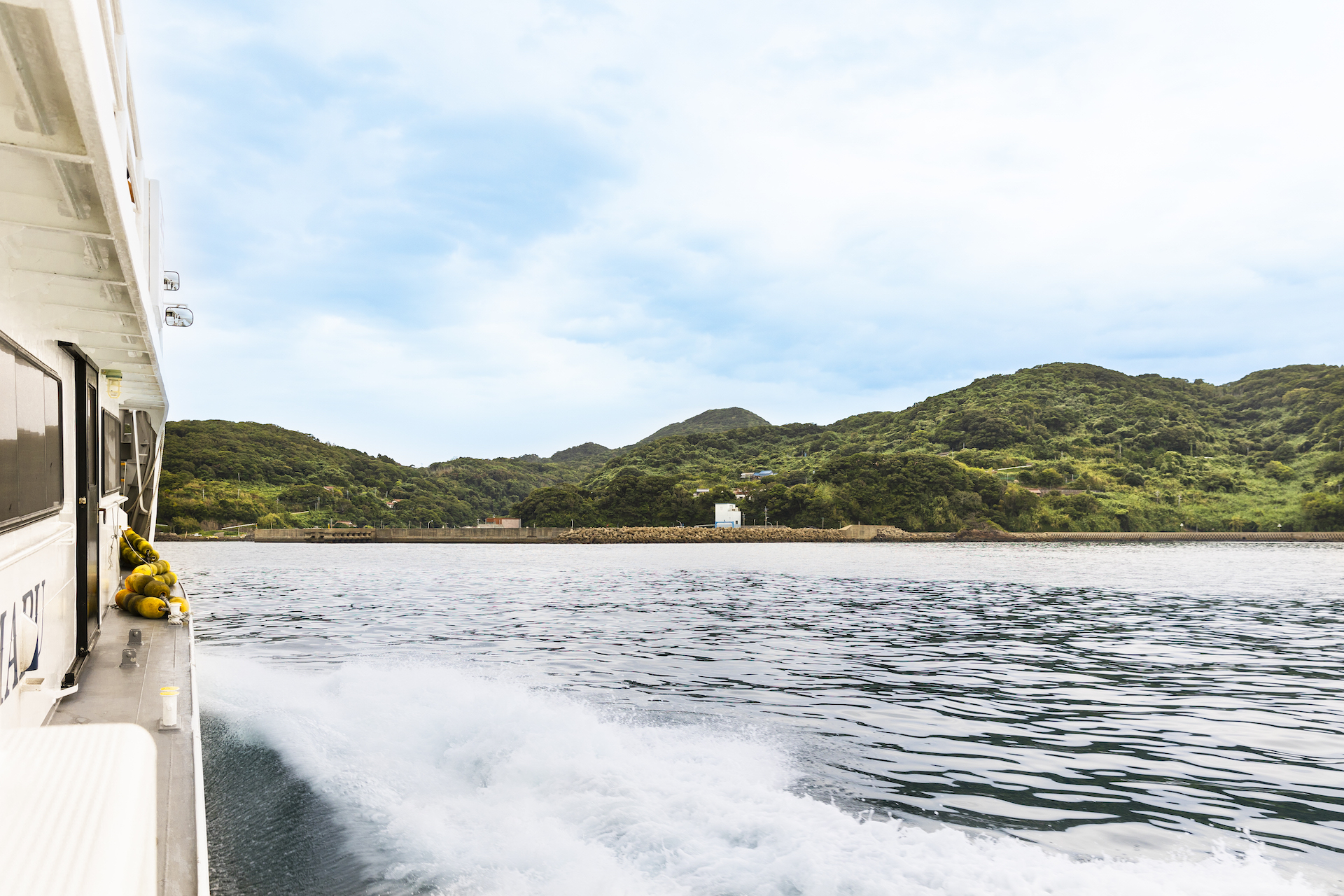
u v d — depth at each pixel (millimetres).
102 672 7055
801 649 18141
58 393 6012
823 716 11125
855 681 14102
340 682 11758
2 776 1893
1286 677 15320
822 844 5617
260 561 65375
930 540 132125
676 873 5113
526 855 5402
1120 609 28750
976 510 138125
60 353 6090
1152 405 188125
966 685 14023
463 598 31547
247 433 165875
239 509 134875
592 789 6664
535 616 25062
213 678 12586
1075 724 11141
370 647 17609
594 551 96312
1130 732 10703
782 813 6203
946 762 8906
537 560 70688
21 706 4703
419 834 5719
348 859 5348
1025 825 6844
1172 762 9195
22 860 1497
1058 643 19766
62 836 1609
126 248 3869
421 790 6750
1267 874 5797
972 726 10844
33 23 2029
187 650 8102
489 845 5578
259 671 13570
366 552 89438
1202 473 152375
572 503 150000
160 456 18609
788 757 8672
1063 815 7176
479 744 8023
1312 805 7645
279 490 147750
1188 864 5980
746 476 181250
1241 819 7199
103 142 2719
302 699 10469
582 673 14281
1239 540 128750
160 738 5059
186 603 10898
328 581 41469
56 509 5906
